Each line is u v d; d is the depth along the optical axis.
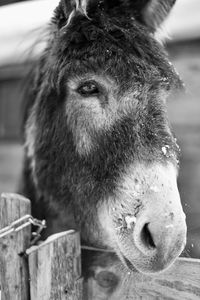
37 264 0.88
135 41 1.06
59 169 1.17
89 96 1.07
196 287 0.87
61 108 1.14
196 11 2.02
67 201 1.17
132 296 0.91
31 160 1.31
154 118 1.03
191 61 2.13
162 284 0.89
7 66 2.46
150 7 1.18
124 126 1.03
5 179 2.79
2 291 0.91
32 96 1.34
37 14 2.38
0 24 2.47
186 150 2.19
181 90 1.16
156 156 0.99
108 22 1.08
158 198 0.95
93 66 1.05
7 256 0.90
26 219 0.89
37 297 0.89
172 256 0.94
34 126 1.27
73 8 1.09
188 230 1.29
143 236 0.96
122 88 1.04
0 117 2.71
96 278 0.92
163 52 1.11
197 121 2.14
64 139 1.14
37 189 1.28
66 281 0.89
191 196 2.12
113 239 1.02
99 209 1.07
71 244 0.89
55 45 1.14
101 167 1.06
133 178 0.99
